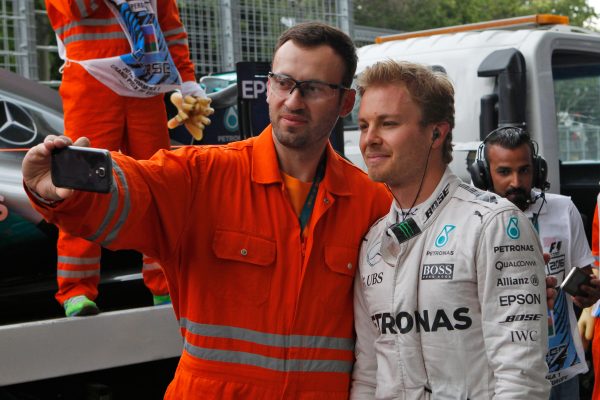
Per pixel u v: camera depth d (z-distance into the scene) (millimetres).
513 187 3090
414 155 2100
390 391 2090
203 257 2143
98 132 3191
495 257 1990
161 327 2910
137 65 3166
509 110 4426
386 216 2219
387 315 2105
